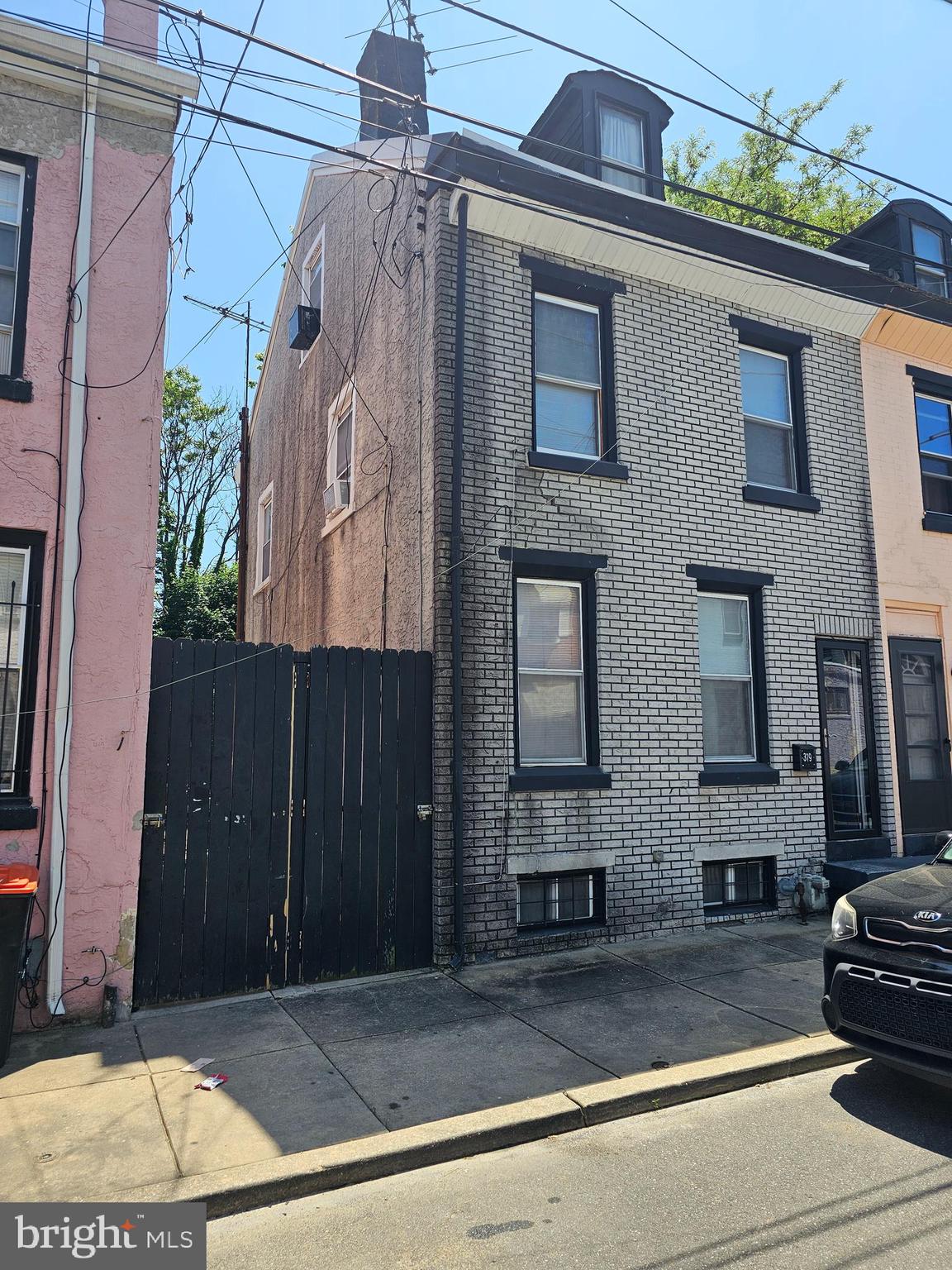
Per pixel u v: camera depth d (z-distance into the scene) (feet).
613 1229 11.61
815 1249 11.04
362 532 32.32
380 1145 13.62
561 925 25.67
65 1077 16.25
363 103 36.04
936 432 36.63
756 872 29.53
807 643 31.27
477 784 24.32
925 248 37.83
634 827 26.61
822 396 33.01
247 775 21.66
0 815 18.58
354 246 35.73
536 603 26.68
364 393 32.99
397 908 23.27
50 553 19.81
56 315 20.45
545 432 27.58
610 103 33.19
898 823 32.40
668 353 29.55
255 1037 18.30
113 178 21.30
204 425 94.89
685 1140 14.33
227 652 21.74
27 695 19.51
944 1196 12.32
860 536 33.06
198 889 20.80
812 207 67.51
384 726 23.62
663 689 27.76
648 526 28.19
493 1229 11.71
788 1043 17.95
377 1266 10.90
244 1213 12.36
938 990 14.37
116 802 19.76
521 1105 15.07
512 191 26.22
